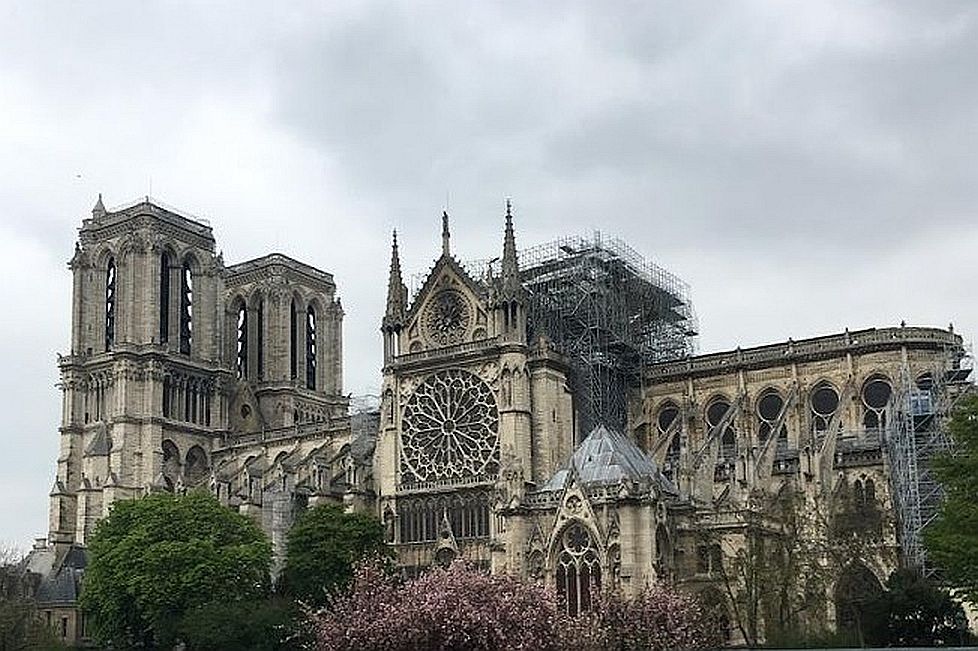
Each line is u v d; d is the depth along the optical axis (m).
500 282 139.25
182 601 123.94
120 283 189.25
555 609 72.81
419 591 71.31
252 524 137.88
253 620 111.75
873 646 91.88
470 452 137.75
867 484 126.88
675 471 130.62
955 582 83.44
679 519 105.00
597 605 86.38
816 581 100.19
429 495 139.12
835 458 128.38
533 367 137.50
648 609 83.75
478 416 138.12
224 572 125.94
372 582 76.00
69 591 162.25
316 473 154.38
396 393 145.12
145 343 185.62
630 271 154.88
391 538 140.25
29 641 125.56
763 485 120.88
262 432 185.62
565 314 147.12
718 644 93.81
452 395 140.38
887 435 126.06
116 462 178.62
